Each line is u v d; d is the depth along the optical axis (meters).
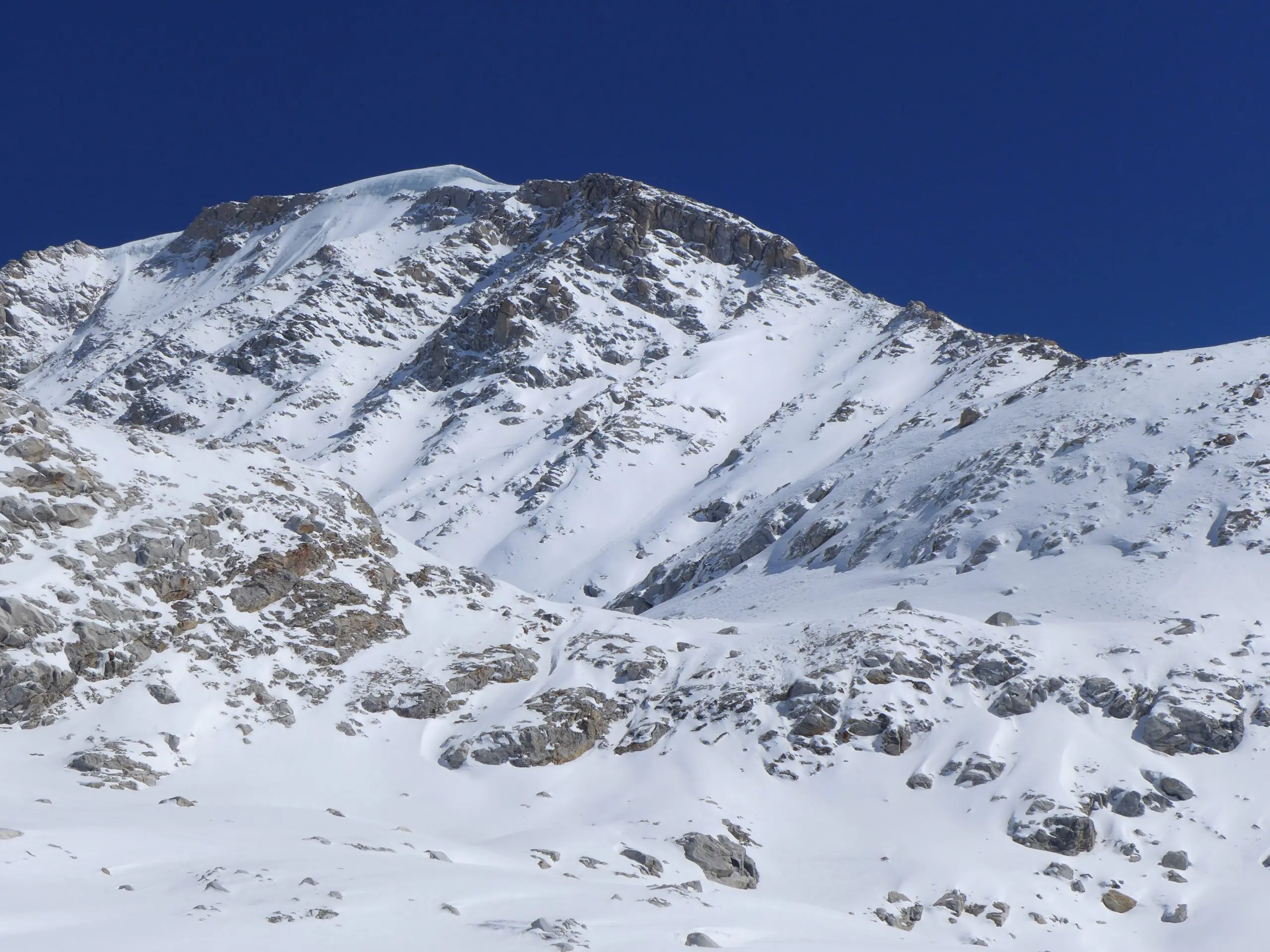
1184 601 51.47
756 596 78.12
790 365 191.50
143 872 23.98
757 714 42.47
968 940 30.95
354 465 171.62
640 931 21.80
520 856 30.50
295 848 27.19
